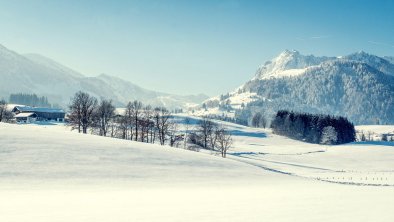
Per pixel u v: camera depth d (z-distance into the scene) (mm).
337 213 21031
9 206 23734
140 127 120562
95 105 121312
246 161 102938
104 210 21953
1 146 50375
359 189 43938
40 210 21938
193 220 18641
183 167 56906
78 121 110938
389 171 110438
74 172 45594
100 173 46844
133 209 22453
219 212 21141
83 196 30984
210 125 147875
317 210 22109
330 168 113812
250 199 28703
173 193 34531
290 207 23344
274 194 33750
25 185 38062
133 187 41125
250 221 18438
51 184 39594
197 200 27875
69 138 62875
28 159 47531
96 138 68438
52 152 52031
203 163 62281
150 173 50375
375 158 141375
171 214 20391
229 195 32438
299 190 39656
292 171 93062
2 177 40312
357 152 154375
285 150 161875
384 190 42844
